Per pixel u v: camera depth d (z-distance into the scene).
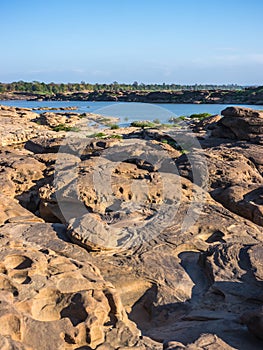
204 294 8.45
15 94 172.38
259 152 19.89
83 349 5.80
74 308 6.32
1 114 50.31
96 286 7.02
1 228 10.92
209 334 6.33
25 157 17.94
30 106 98.25
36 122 45.81
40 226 11.15
